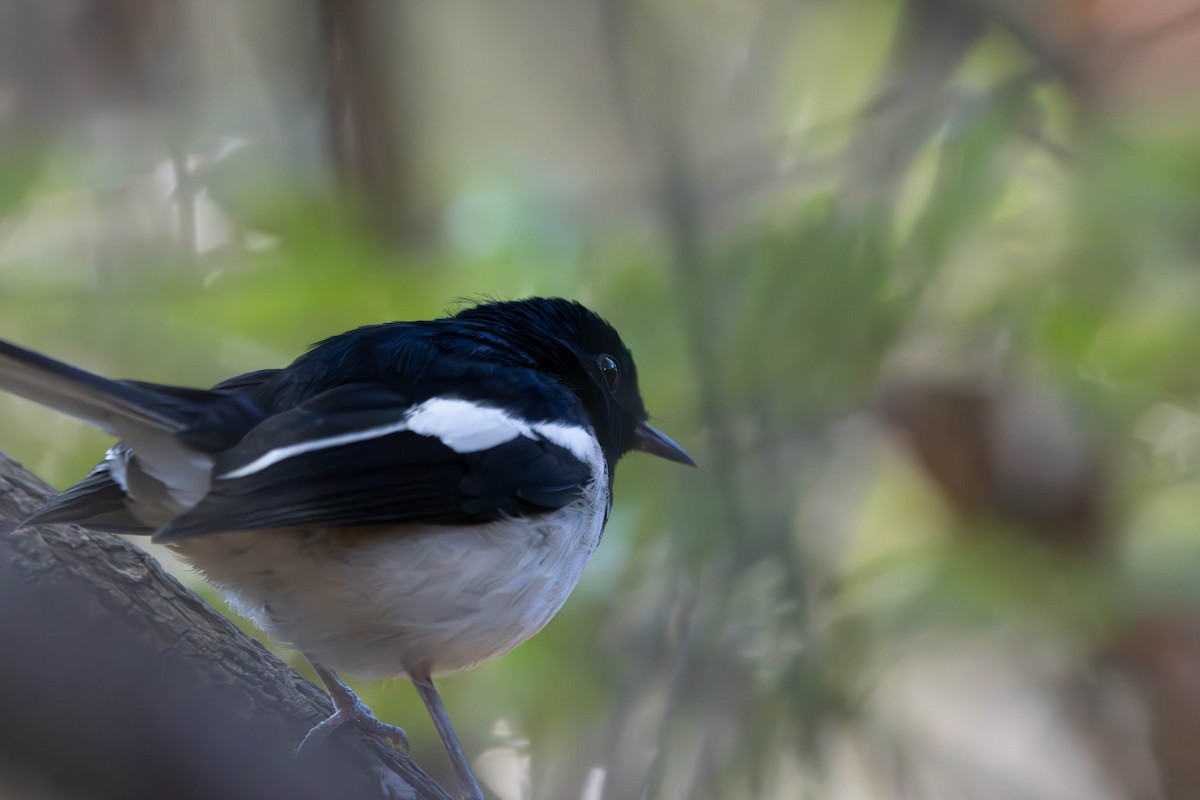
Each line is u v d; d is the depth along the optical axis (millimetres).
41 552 6648
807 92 13180
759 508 10031
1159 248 10578
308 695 7273
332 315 10578
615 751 9742
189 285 10828
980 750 12336
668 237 10898
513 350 8586
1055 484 11367
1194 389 10766
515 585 7598
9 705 5848
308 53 12469
